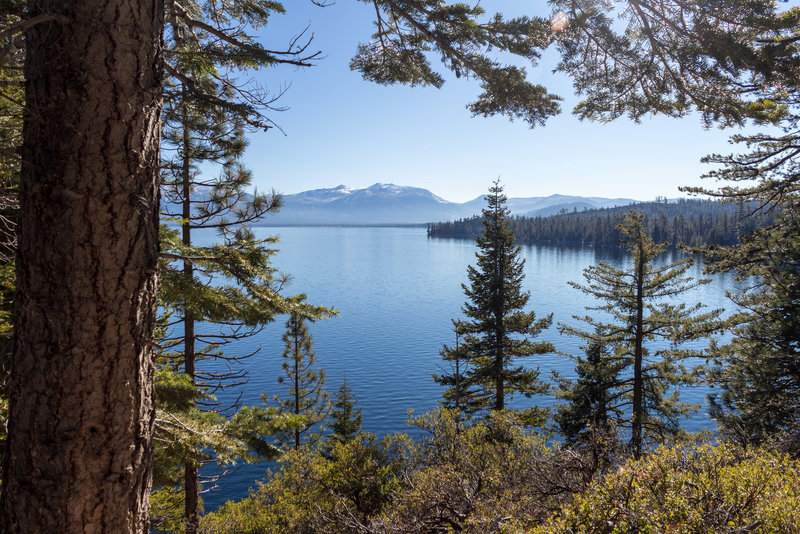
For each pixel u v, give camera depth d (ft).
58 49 8.23
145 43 9.11
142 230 9.22
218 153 20.92
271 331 303.89
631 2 15.16
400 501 31.24
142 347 9.42
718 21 14.30
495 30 14.85
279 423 18.88
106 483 8.82
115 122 8.63
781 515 15.23
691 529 15.33
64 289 8.37
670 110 18.26
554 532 17.29
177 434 16.15
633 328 61.36
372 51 18.43
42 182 8.38
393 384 205.87
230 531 39.68
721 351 53.93
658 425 57.47
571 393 66.90
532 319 71.87
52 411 8.37
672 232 619.26
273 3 16.80
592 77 18.33
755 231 47.37
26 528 8.47
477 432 43.11
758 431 47.50
